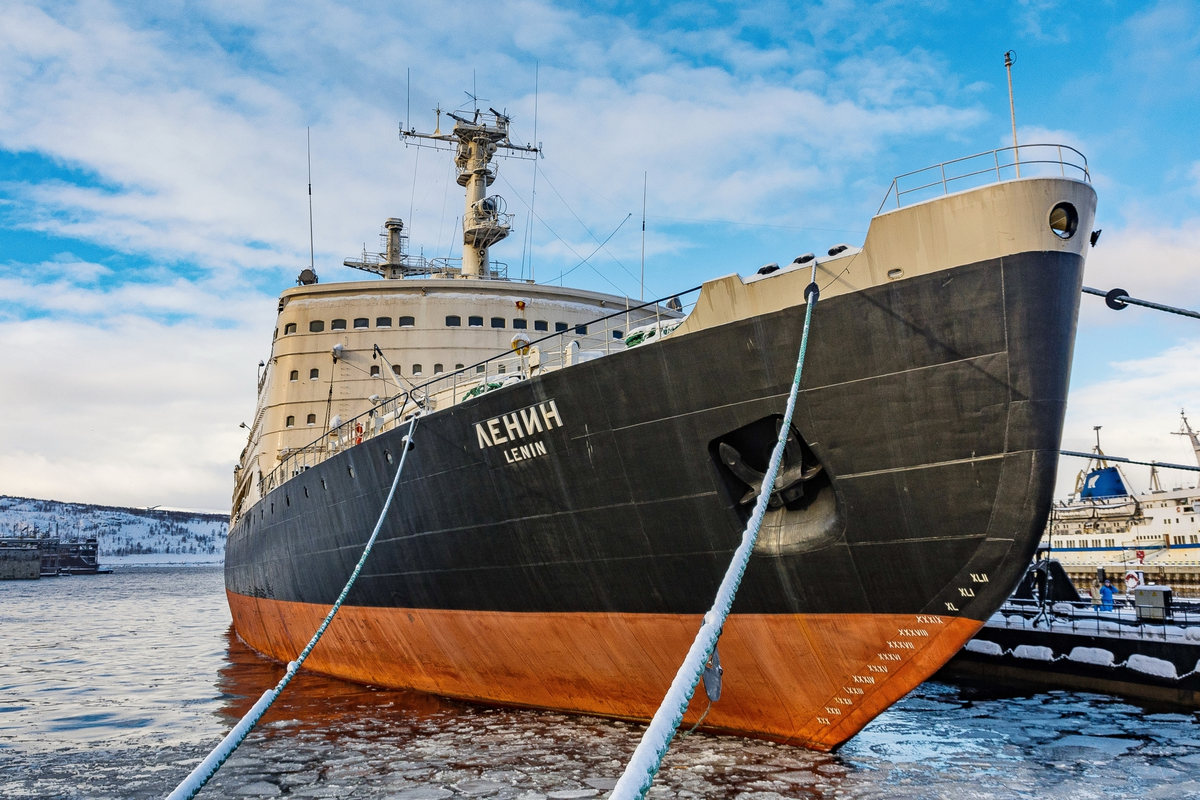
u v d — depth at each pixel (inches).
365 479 617.0
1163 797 398.6
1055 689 722.2
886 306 349.7
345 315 895.7
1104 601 867.4
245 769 438.9
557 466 462.3
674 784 378.3
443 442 522.0
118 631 1451.8
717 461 406.3
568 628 491.5
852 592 378.6
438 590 565.6
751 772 395.2
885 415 356.2
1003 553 339.0
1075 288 336.5
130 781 431.5
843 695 400.2
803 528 388.2
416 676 634.2
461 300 890.7
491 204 1046.4
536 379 456.8
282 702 633.6
